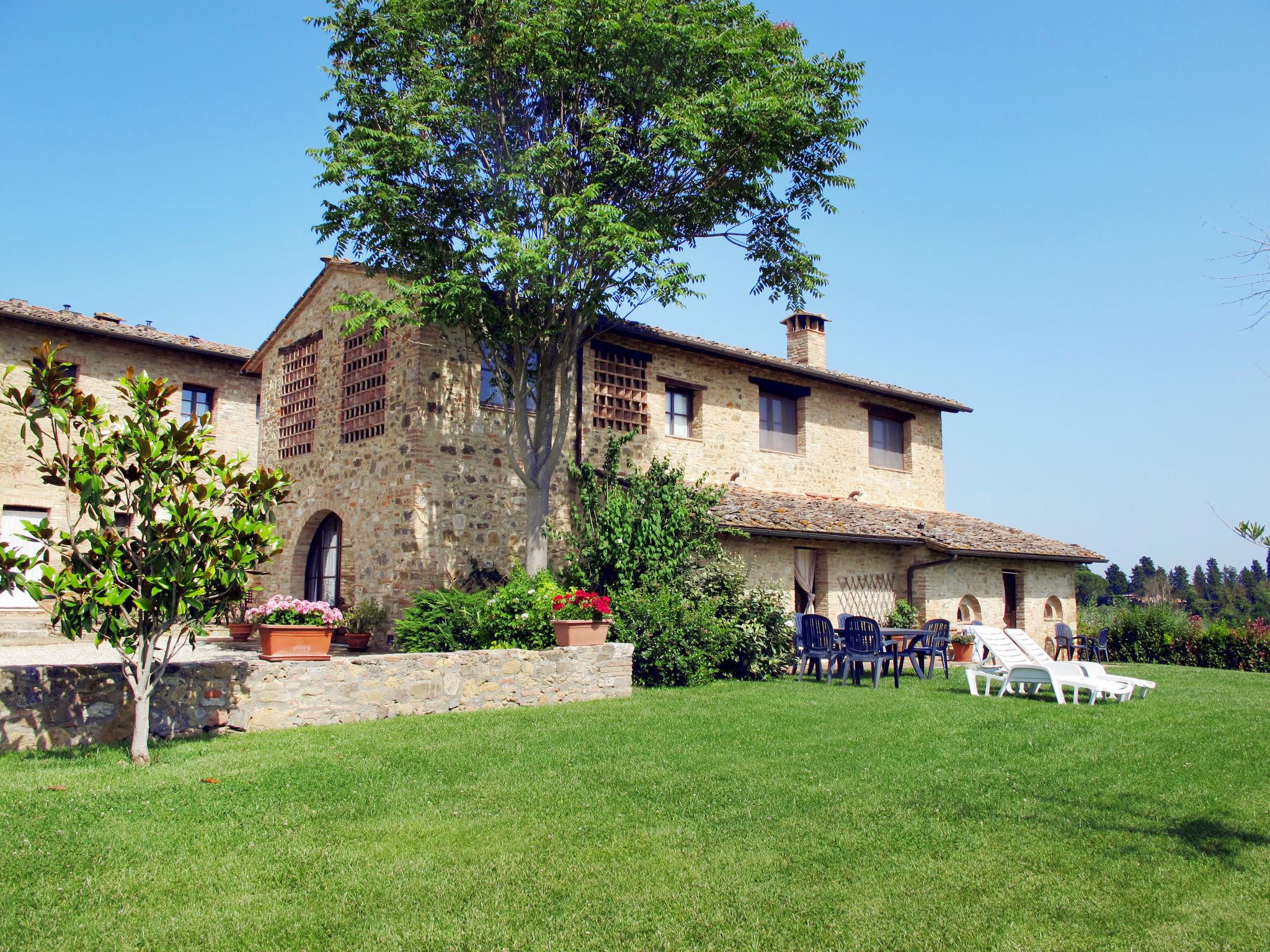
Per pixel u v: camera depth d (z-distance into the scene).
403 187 11.59
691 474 16.61
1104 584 55.06
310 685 8.68
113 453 6.55
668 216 12.22
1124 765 7.45
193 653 12.55
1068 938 4.06
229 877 4.62
